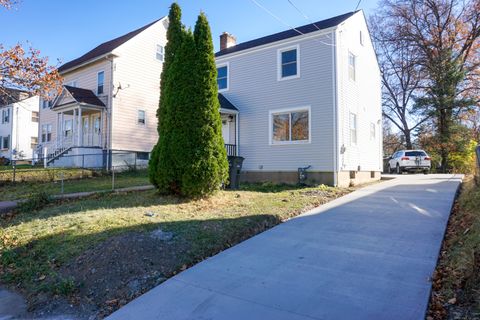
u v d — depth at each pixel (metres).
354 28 15.30
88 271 4.70
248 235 6.26
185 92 8.68
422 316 3.28
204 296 3.94
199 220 6.62
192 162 8.47
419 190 10.49
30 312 4.02
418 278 4.11
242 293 3.97
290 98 14.20
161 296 4.00
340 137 13.13
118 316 3.65
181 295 4.00
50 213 7.75
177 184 8.82
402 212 7.52
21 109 30.38
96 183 13.21
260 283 4.21
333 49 13.18
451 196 8.98
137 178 15.26
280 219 7.28
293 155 13.98
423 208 7.76
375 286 3.95
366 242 5.56
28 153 30.75
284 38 14.50
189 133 8.58
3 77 11.21
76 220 6.73
